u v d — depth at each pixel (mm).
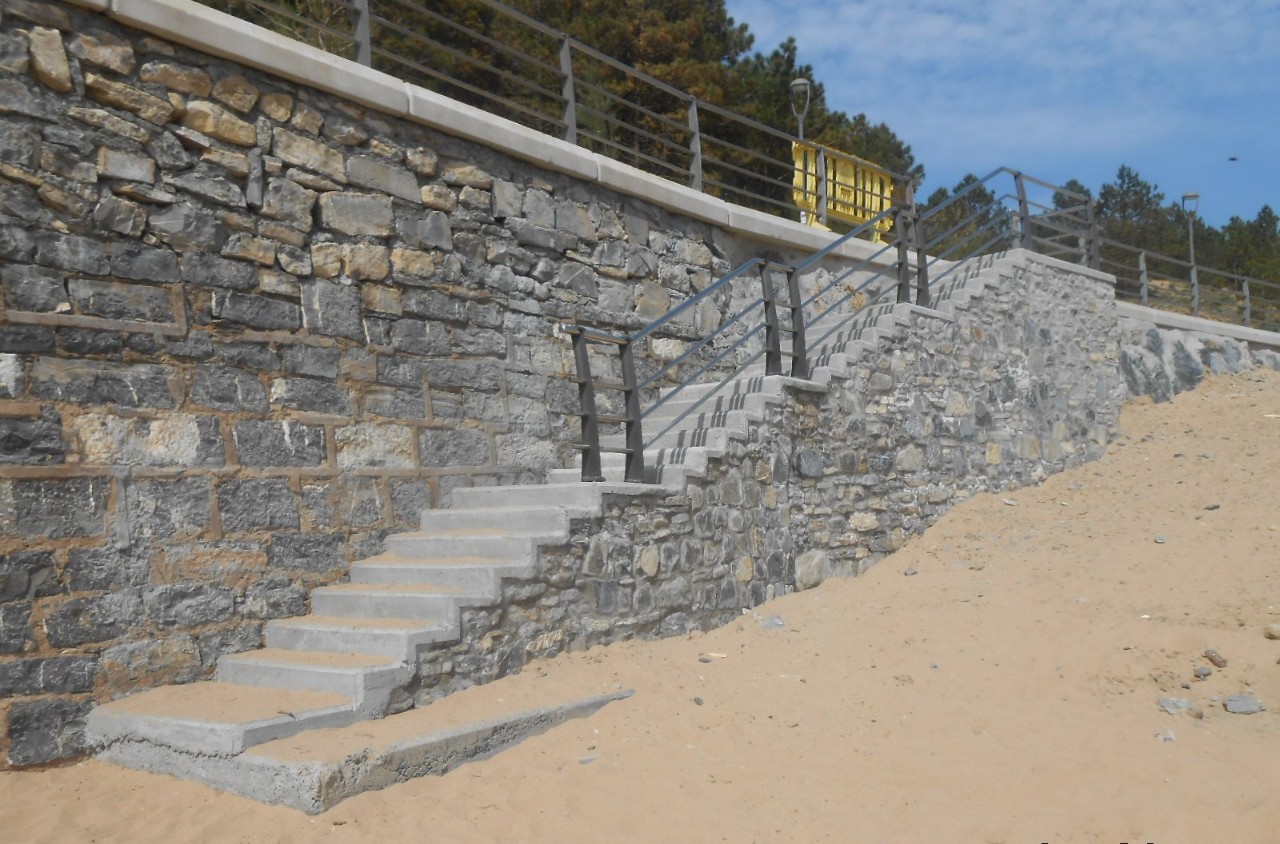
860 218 13422
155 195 6137
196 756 5020
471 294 7859
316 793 4637
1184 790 4816
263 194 6672
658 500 7219
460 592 6180
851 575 8688
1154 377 13383
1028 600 7551
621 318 9078
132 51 6125
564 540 6570
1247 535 8023
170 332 6117
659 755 5449
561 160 8531
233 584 6223
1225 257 31000
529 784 5090
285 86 6867
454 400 7668
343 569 6824
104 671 5594
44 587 5422
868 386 9117
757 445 8039
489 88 17078
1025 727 5680
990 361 10523
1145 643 6551
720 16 21219
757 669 6695
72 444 5629
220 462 6254
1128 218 31984
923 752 5453
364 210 7230
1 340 5430
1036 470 10812
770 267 8594
